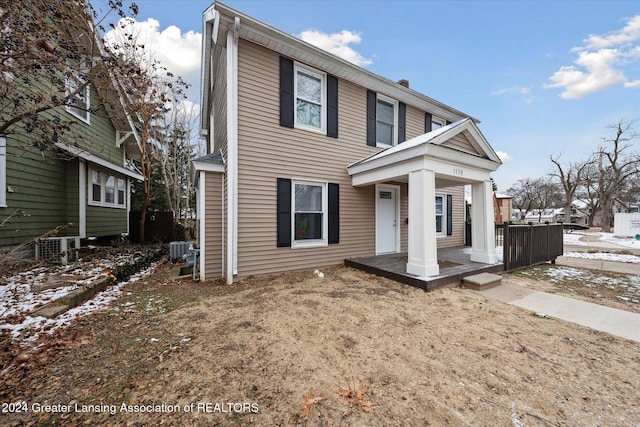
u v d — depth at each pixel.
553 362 2.30
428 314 3.37
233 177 4.99
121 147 10.23
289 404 1.77
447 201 8.93
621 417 1.68
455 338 2.72
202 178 5.17
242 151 5.13
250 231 5.23
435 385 1.97
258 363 2.24
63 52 3.71
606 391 1.93
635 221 14.19
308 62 5.92
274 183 5.52
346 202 6.60
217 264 5.27
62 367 2.17
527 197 37.41
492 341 2.67
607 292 4.41
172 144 15.54
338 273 5.67
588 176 28.45
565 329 2.97
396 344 2.58
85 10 4.10
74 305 3.51
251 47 5.25
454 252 7.53
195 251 5.41
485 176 5.84
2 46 3.17
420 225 4.75
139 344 2.55
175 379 2.03
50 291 3.79
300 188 6.00
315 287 4.55
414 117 8.12
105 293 4.19
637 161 23.92
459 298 4.03
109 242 9.33
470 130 5.50
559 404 1.79
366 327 2.94
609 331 2.93
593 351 2.49
